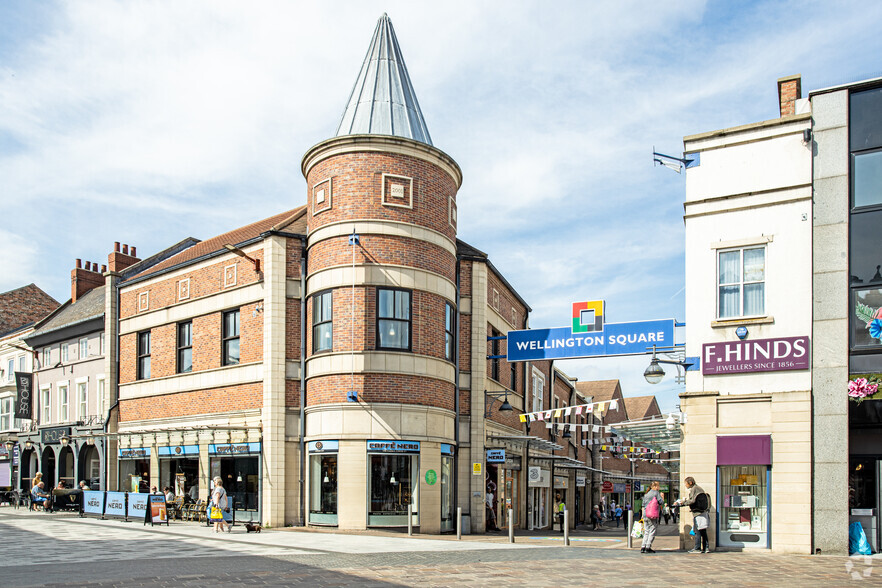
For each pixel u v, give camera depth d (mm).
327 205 23672
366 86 25797
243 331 25500
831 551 16531
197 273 27719
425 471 22797
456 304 25500
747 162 18406
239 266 25969
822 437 16891
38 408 37875
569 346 23641
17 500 36281
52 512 31109
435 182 24297
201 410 26578
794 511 16938
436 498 23031
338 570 13586
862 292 16984
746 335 17906
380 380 22484
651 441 33219
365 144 23438
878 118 17312
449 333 25047
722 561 15453
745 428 17672
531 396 34438
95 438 31594
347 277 22922
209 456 26031
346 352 22609
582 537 25859
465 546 18516
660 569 14164
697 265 18641
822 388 17000
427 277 23609
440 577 12930
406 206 23469
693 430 18141
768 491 17297
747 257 18250
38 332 37469
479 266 26875
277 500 23188
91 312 34562
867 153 17328
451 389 24625
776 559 15766
